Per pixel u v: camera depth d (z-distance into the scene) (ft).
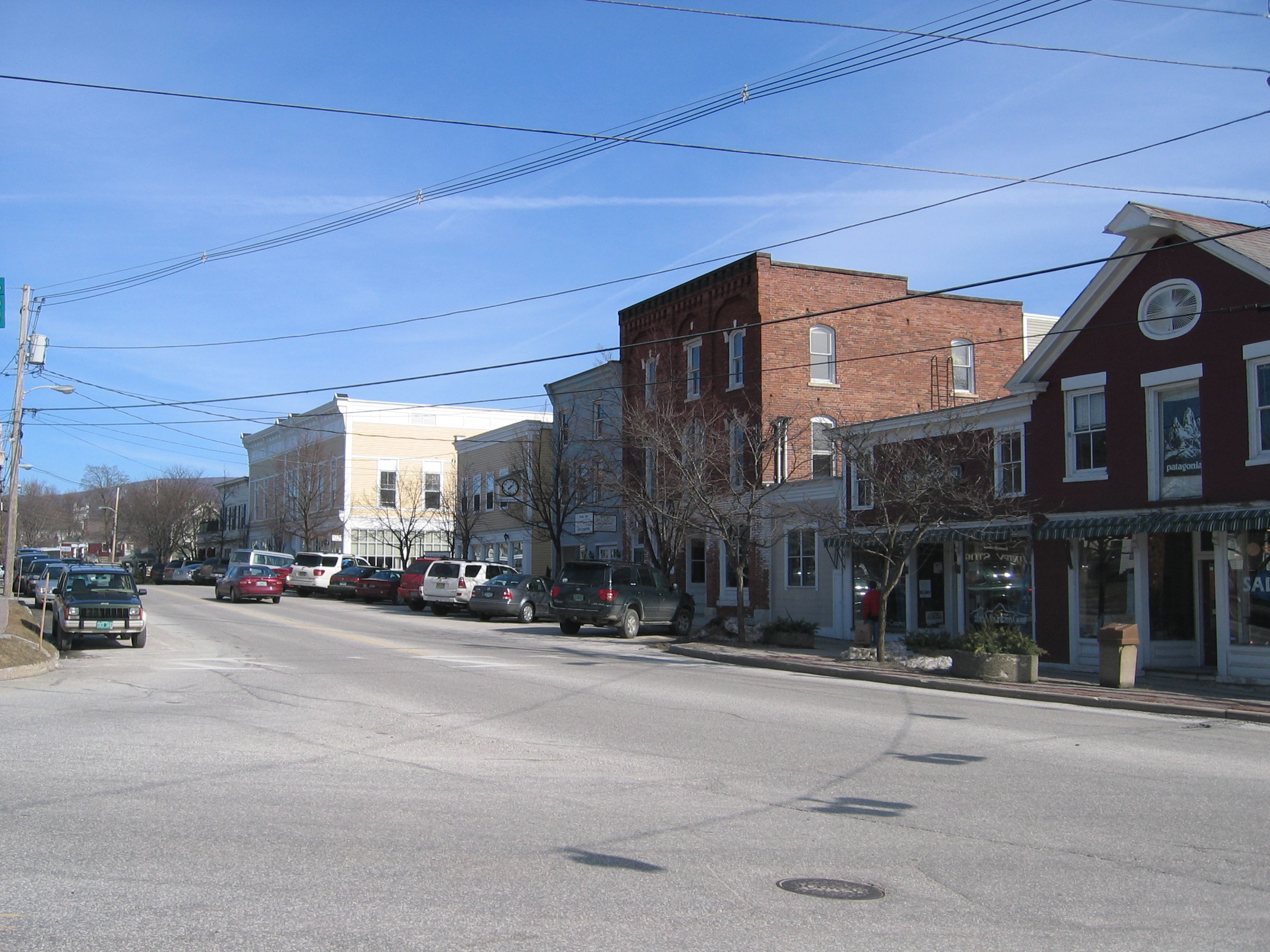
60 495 444.55
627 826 25.44
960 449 77.77
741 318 106.83
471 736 37.93
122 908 18.75
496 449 157.99
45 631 82.48
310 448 203.21
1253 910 20.10
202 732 38.01
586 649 79.82
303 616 111.55
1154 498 65.87
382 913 18.70
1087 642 70.18
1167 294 65.87
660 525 99.04
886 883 21.38
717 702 48.75
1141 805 29.04
